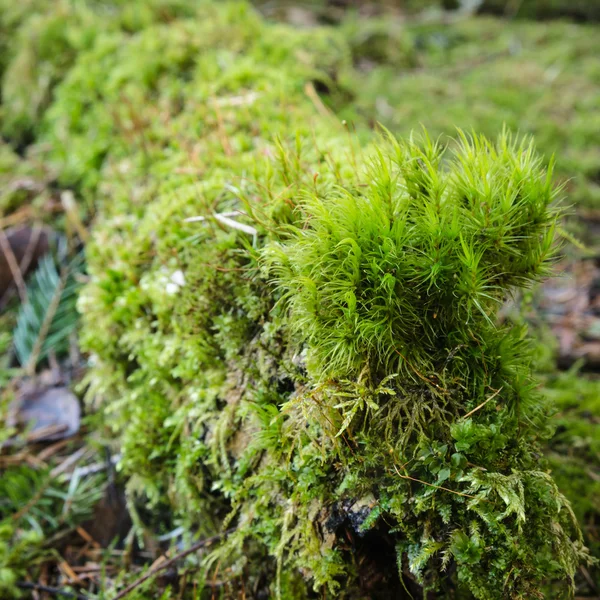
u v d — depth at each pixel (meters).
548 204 0.35
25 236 0.61
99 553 0.45
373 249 0.34
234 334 0.39
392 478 0.34
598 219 0.76
